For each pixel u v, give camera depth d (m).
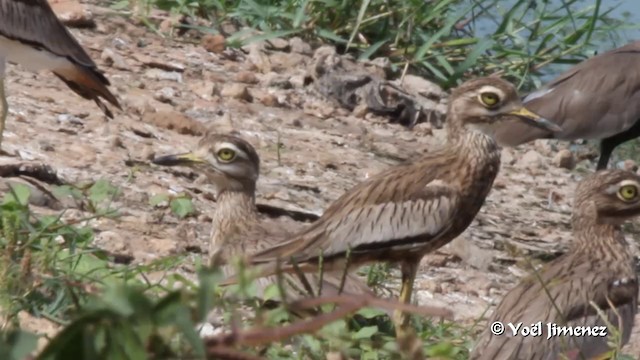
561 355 9.34
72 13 17.56
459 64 19.95
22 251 9.55
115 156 13.61
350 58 18.86
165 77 16.75
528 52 20.09
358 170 15.53
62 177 12.63
